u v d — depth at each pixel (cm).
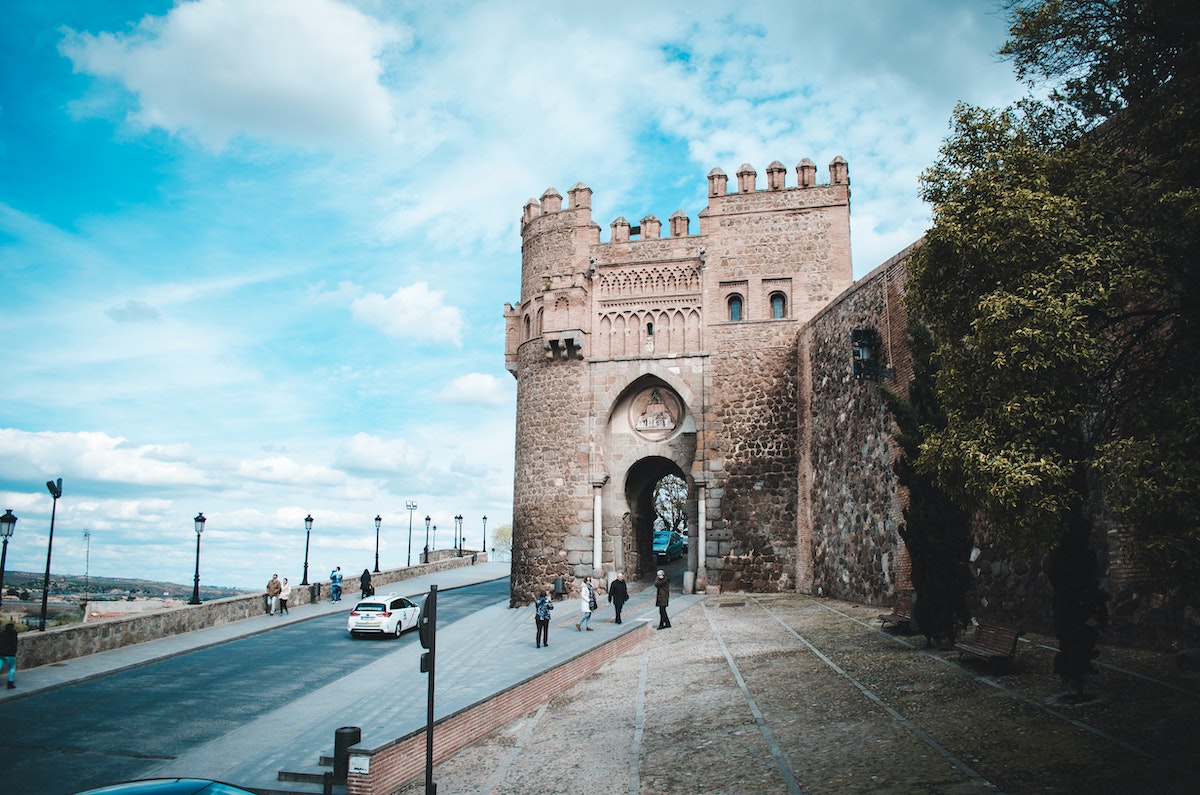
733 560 3278
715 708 1466
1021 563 1705
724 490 3328
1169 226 911
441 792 1234
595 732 1453
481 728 1516
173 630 2741
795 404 3309
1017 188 1015
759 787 1044
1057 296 941
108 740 1530
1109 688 1166
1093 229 988
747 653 1927
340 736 1237
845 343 2850
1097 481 1437
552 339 3509
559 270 3619
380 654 2448
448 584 4859
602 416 3484
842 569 2788
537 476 3531
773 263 3441
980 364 1004
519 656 2078
